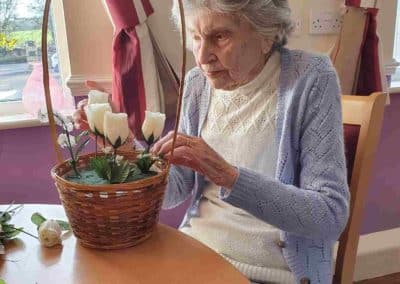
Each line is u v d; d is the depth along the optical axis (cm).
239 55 107
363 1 189
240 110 118
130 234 91
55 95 167
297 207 98
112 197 85
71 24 166
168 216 191
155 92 167
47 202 177
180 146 95
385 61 211
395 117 219
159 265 87
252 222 115
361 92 196
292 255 110
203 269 86
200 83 126
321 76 109
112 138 87
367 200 225
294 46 191
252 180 97
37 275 84
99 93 100
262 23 105
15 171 171
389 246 223
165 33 168
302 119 108
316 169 104
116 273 84
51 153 173
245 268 114
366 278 223
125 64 164
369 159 122
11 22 173
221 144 120
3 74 176
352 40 190
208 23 104
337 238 114
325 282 112
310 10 190
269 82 115
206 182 126
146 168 92
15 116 171
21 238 98
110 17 163
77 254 90
